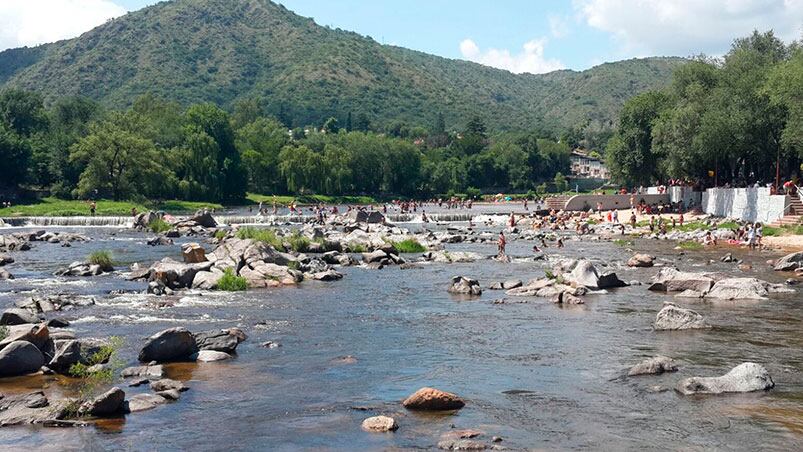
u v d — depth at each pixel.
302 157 178.25
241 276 42.09
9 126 152.38
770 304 33.75
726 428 16.38
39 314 30.98
